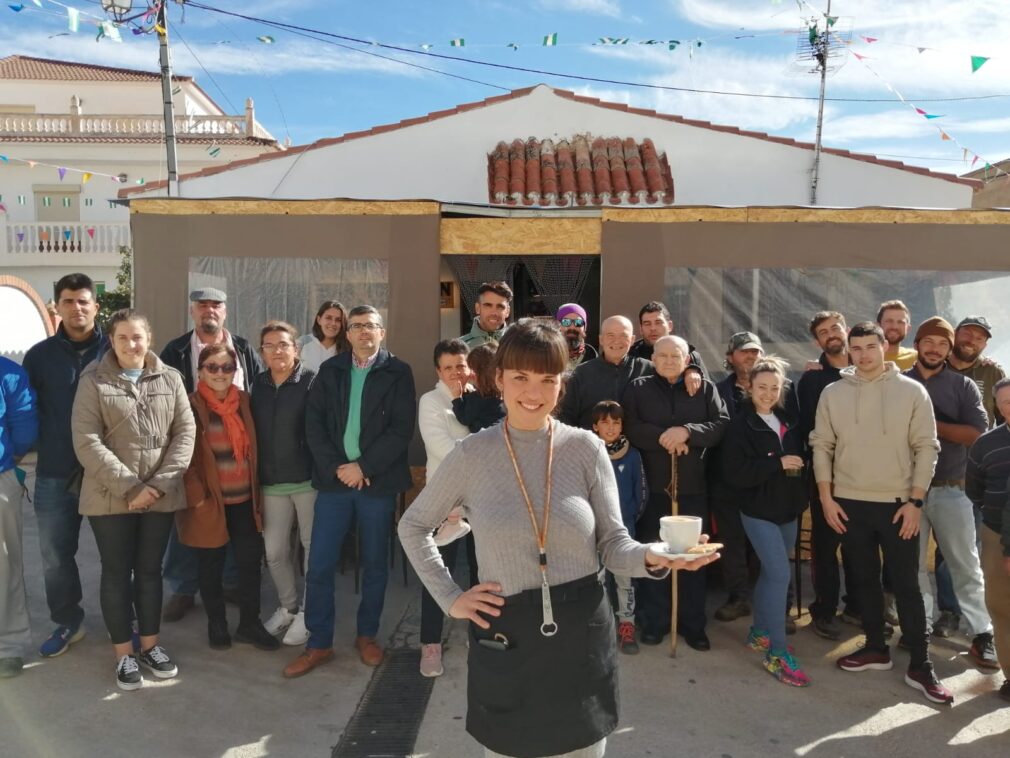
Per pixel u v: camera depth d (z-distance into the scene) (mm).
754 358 4449
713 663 3852
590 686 1979
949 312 5391
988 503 3488
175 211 5426
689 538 1928
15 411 3678
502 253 5523
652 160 9109
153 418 3561
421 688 3605
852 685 3627
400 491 3924
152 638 3703
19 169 18266
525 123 9516
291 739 3156
